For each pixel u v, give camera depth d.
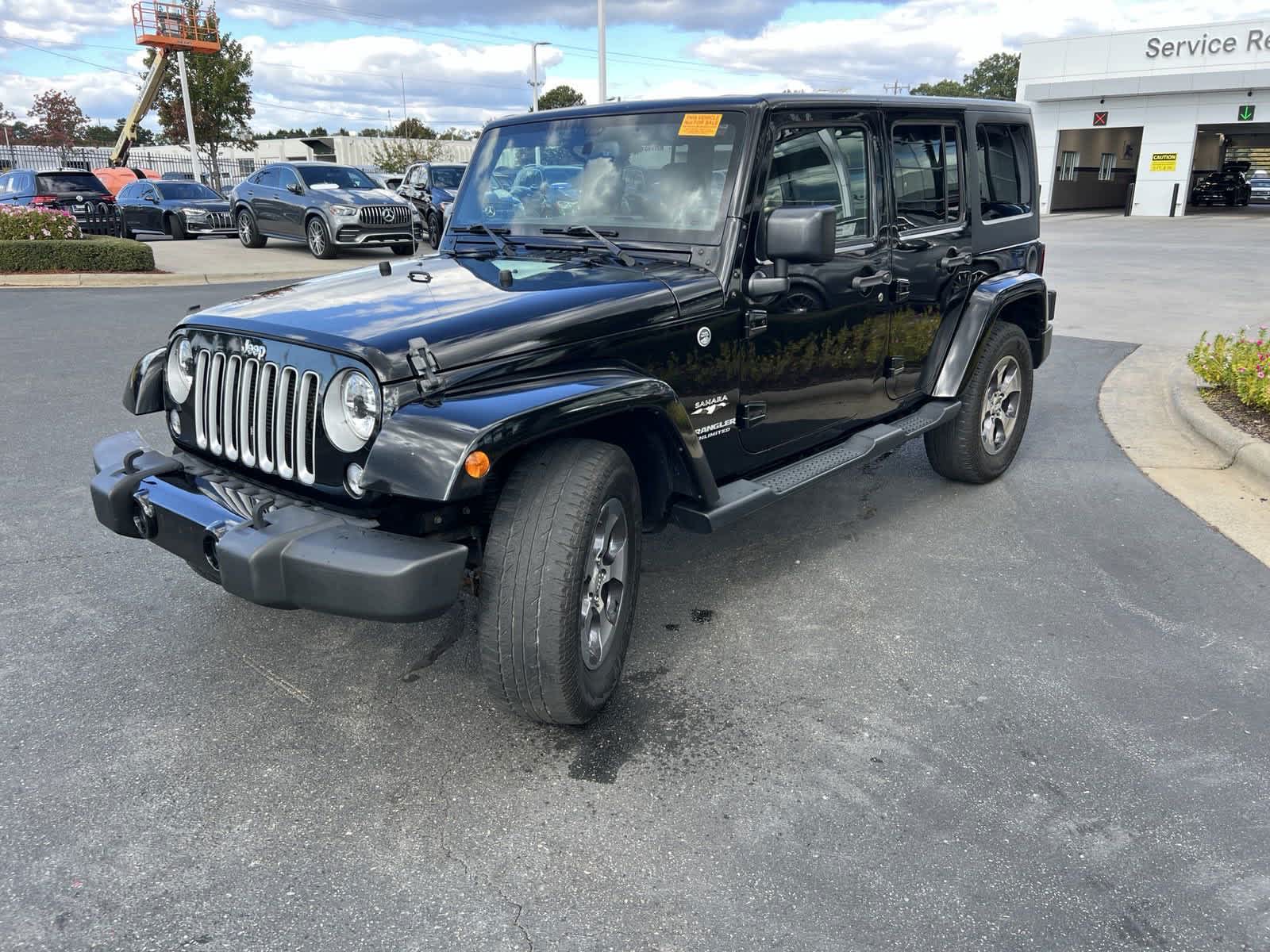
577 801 2.72
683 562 4.44
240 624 3.76
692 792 2.77
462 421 2.53
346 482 2.71
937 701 3.26
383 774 2.84
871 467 5.94
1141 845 2.55
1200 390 7.36
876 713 3.18
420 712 3.17
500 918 2.29
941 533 4.80
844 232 4.00
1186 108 32.94
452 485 2.43
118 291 13.36
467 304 2.99
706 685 3.36
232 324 2.99
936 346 4.86
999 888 2.39
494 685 2.83
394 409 2.60
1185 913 2.31
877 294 4.25
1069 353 9.43
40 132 56.56
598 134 3.81
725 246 3.45
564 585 2.70
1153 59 33.47
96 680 3.33
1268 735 3.06
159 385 3.40
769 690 3.33
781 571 4.34
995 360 5.16
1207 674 3.44
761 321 3.62
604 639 3.04
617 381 2.90
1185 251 20.03
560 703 2.82
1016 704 3.24
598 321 3.03
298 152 56.78
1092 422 6.95
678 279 3.35
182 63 35.53
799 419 4.01
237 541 2.58
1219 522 4.95
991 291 5.03
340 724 3.09
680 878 2.42
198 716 3.12
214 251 18.80
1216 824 2.63
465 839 2.56
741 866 2.46
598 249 3.67
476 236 4.04
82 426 6.36
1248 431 6.22
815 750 2.97
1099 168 40.06
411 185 19.09
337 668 3.45
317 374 2.73
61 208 20.84
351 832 2.58
